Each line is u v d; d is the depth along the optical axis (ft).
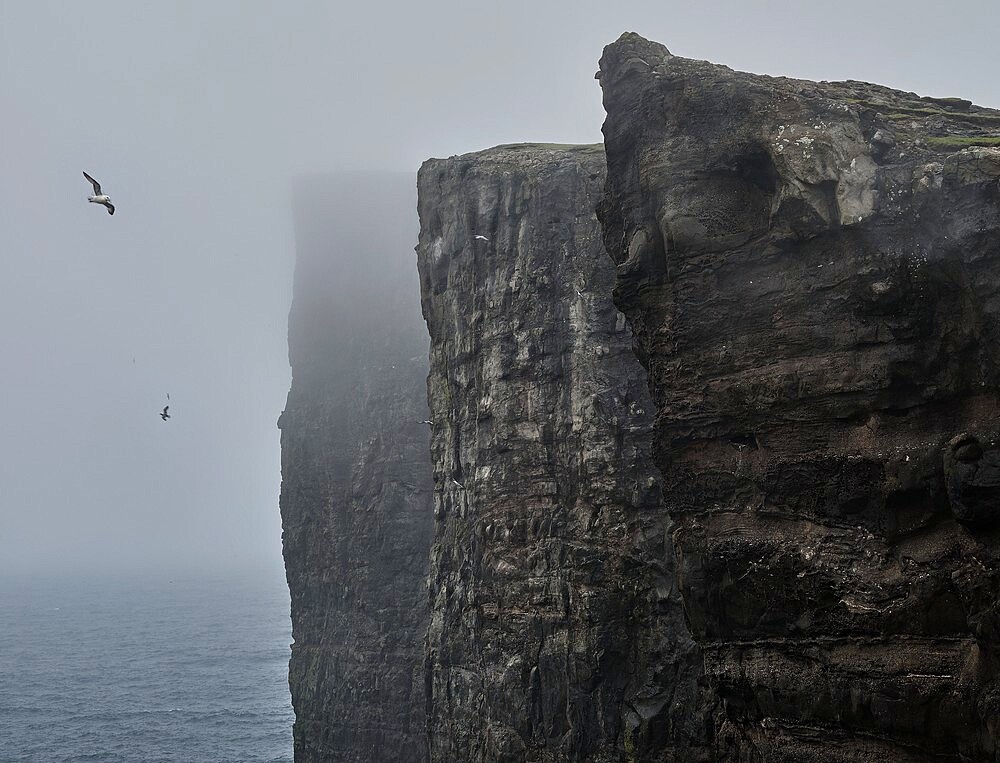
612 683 174.60
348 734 315.17
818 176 113.50
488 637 194.08
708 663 123.13
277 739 468.34
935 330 107.65
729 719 125.08
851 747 112.16
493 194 200.85
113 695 594.65
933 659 105.60
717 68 127.13
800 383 114.93
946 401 107.45
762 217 119.96
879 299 109.29
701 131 124.36
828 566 112.27
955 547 105.09
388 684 305.73
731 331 120.57
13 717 530.27
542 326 190.29
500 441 194.08
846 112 116.06
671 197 124.67
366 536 320.50
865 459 110.52
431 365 218.79
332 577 334.24
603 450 179.73
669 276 125.29
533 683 183.42
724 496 121.60
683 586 124.26
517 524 190.29
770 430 117.70
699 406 122.52
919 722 105.81
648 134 128.88
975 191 104.42
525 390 191.83
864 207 110.73
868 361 111.24
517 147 209.56
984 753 101.14
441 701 208.64
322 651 334.44
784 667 115.96
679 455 124.77
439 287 213.25
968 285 104.47
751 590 118.21
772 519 117.91
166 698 579.48
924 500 107.24
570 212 190.49
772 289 118.21
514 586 189.26
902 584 107.45
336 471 336.70
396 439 320.70
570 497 185.06
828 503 113.39
